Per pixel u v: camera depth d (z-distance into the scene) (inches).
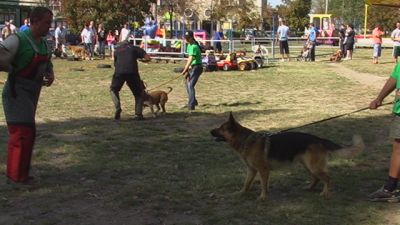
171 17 1680.6
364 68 928.3
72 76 778.8
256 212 213.0
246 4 2246.6
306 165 226.2
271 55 1251.2
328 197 230.2
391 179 225.6
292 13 2598.4
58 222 202.8
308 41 1124.5
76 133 370.6
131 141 344.2
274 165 223.8
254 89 640.4
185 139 352.2
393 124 221.5
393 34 1031.0
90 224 201.0
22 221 203.6
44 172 271.4
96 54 1210.6
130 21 1344.7
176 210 215.9
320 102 530.6
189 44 472.1
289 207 218.7
